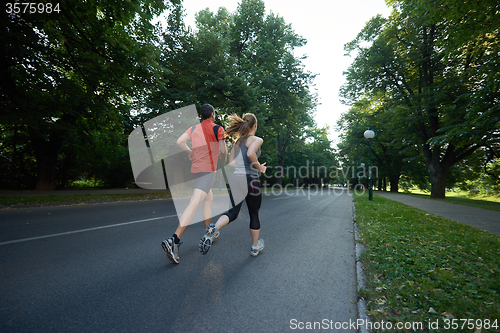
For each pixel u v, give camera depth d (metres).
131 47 9.56
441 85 17.06
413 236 4.52
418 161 26.31
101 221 5.49
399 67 20.44
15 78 9.55
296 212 8.23
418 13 10.88
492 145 16.92
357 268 2.90
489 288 2.40
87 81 10.16
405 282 2.48
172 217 6.18
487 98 10.91
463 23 10.01
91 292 2.18
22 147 15.88
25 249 3.31
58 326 1.66
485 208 10.75
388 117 22.72
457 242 4.16
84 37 8.73
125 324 1.73
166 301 2.07
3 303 1.93
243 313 1.93
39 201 8.08
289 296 2.25
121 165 21.09
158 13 10.59
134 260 3.03
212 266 2.91
